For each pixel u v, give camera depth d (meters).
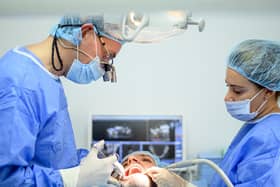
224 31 2.22
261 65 1.22
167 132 2.19
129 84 2.28
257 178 1.12
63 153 1.29
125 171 1.33
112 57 1.32
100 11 1.08
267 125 1.22
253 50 1.25
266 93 1.26
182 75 2.26
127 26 1.14
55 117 1.24
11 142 1.08
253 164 1.14
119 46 1.29
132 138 2.19
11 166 1.10
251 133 1.23
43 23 2.20
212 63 2.24
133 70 2.28
